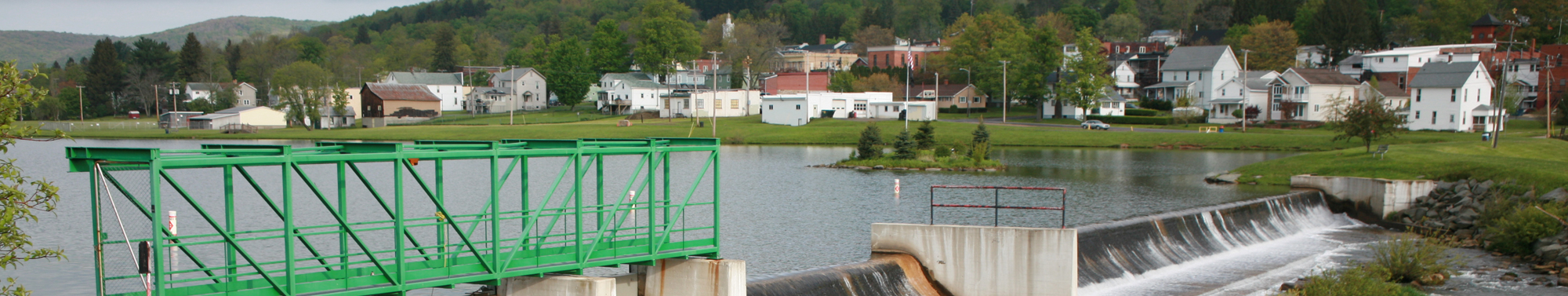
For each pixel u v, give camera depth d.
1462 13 175.25
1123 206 53.28
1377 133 69.50
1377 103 72.25
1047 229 29.34
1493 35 163.88
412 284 20.69
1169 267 36.53
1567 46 141.12
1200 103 146.50
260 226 45.81
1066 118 144.62
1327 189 55.69
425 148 22.06
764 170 79.25
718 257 25.92
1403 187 52.03
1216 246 40.78
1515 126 115.00
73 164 17.19
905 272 30.19
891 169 80.38
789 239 41.53
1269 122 123.81
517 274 22.11
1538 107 135.62
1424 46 162.38
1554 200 45.53
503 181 22.48
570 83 175.12
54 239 41.50
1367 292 29.92
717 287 24.56
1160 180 69.19
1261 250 41.53
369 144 22.36
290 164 18.67
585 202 57.31
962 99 162.00
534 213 23.77
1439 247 37.91
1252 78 143.88
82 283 32.06
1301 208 50.78
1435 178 55.84
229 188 18.45
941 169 79.88
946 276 30.72
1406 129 112.12
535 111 181.88
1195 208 42.69
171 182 17.66
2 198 15.44
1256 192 59.88
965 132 119.25
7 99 15.12
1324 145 101.00
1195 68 151.25
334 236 40.94
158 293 17.22
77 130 144.38
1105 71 165.62
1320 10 185.62
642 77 183.88
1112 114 144.88
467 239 21.47
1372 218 52.72
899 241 31.30
